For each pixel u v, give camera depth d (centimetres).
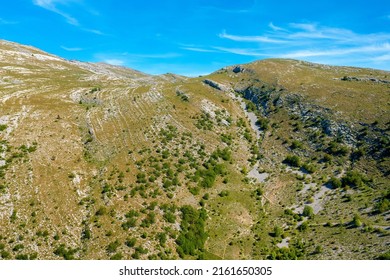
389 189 8406
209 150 10831
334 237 7319
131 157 9481
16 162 8206
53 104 12094
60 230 6675
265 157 11281
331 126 11350
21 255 5916
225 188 9419
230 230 7988
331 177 9588
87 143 9875
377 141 10062
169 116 12181
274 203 9206
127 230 6912
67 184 7900
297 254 7088
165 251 6700
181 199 8362
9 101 11612
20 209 6925
